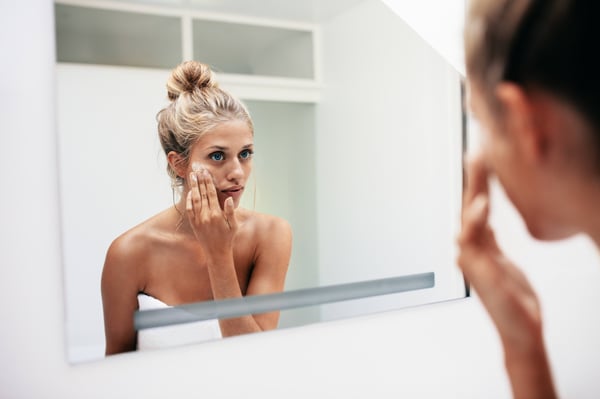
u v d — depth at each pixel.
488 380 1.56
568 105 0.55
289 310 1.26
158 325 1.13
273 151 1.23
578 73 0.54
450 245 1.46
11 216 1.04
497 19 0.59
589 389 1.72
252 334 1.23
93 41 1.07
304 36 1.26
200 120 1.15
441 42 1.44
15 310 1.04
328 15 1.29
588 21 0.54
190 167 1.15
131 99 1.09
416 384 1.46
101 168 1.07
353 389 1.37
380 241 1.36
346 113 1.31
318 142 1.28
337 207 1.31
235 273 1.20
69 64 1.05
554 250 1.63
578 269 1.68
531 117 0.57
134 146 1.09
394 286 1.39
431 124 1.43
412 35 1.40
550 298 1.64
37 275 1.06
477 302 1.54
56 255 1.07
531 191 0.60
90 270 1.07
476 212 0.87
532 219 0.61
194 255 1.15
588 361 1.72
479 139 0.65
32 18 1.05
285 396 1.28
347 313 1.33
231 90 1.18
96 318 1.08
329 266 1.30
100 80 1.07
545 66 0.56
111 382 1.11
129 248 1.09
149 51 1.11
